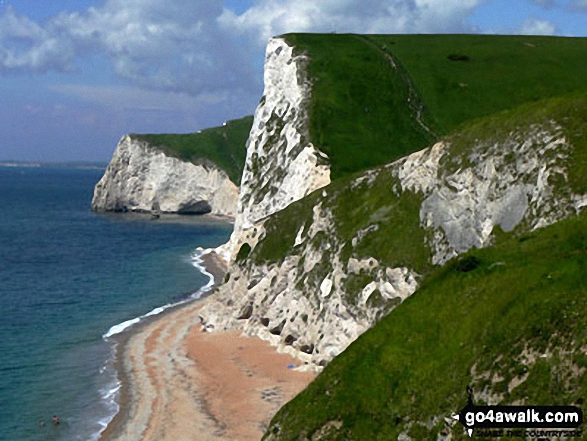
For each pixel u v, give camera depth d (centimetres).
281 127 8706
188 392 4744
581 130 3981
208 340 6038
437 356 2412
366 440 2323
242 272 6369
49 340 6125
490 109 8231
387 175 5522
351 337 4812
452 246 4475
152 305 7656
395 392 2403
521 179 4169
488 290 2539
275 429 2620
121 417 4334
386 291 4659
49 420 4272
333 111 8044
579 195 3694
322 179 7050
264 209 7912
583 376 1884
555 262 2441
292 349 5438
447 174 4656
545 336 2062
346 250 5169
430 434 2181
